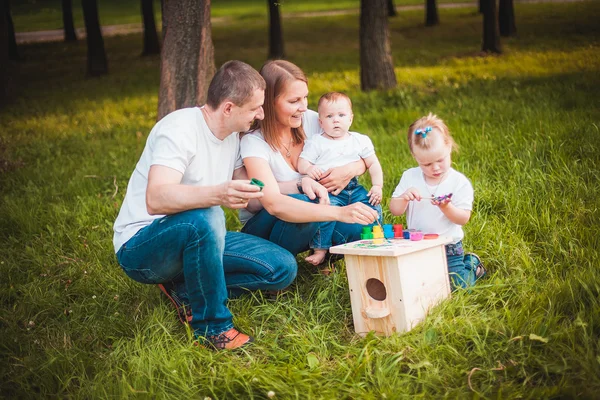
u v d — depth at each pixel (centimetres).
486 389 267
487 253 386
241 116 323
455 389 267
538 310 315
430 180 355
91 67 1831
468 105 830
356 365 289
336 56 1873
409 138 348
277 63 358
